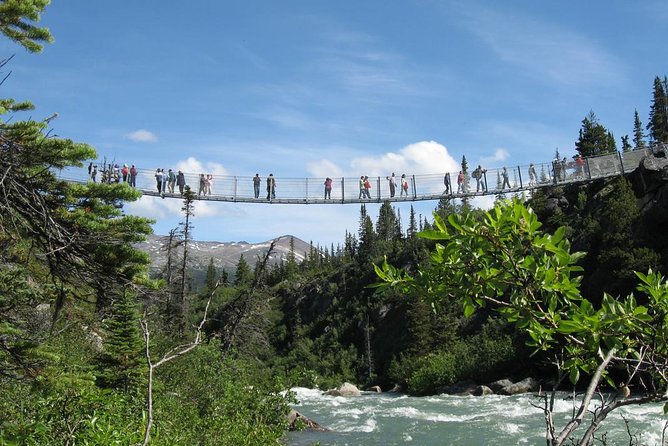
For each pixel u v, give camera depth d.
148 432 2.65
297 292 88.38
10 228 6.42
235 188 35.19
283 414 17.89
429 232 2.86
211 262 67.75
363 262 84.56
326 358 64.69
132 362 14.13
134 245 6.92
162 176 33.06
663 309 2.64
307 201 36.06
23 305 6.69
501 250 2.73
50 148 6.08
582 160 42.41
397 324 61.31
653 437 14.34
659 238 39.97
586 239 43.97
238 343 31.84
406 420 23.34
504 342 41.41
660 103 91.69
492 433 18.94
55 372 6.68
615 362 2.81
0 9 6.49
